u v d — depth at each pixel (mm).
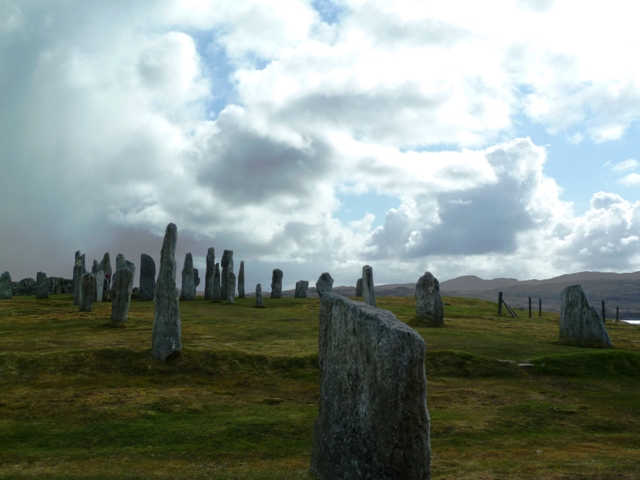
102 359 27516
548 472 13672
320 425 12531
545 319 60000
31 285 76062
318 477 12258
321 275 62000
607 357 29250
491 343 34812
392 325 10383
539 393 24594
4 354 27141
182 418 20422
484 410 21578
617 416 21438
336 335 12062
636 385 26516
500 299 59344
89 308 47812
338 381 11836
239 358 28781
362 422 10758
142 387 24797
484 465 14602
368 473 10391
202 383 26062
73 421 19703
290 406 22219
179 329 28750
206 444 17188
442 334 38031
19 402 21719
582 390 25531
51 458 15836
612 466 14219
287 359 28781
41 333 35375
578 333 36344
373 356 10547
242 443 17281
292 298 71000
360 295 74750
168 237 29344
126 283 39031
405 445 9852
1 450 16656
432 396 23547
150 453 16344
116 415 20375
